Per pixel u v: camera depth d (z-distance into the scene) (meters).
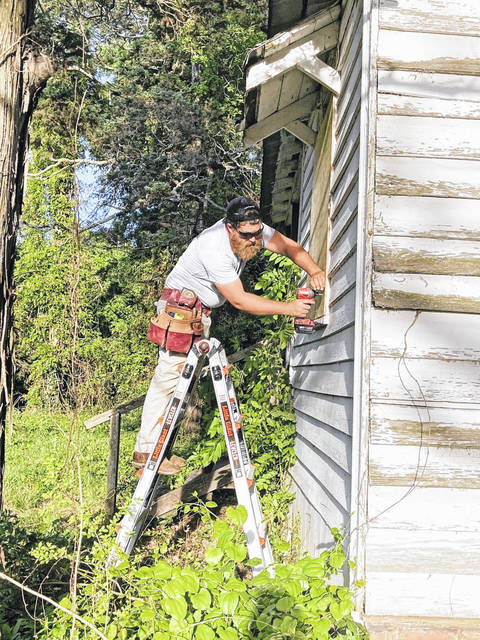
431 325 2.73
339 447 3.36
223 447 5.68
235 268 3.66
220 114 16.08
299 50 4.18
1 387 2.76
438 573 2.64
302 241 6.69
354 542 2.69
